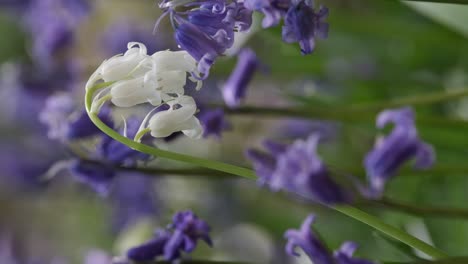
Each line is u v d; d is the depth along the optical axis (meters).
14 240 1.19
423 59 0.68
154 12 0.82
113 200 0.82
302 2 0.39
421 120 0.54
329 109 0.53
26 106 0.74
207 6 0.39
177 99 0.39
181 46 0.39
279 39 0.61
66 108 0.55
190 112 0.39
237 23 0.39
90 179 0.49
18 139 0.89
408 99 0.54
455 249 0.58
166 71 0.39
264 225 0.77
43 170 0.90
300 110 0.53
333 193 0.42
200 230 0.45
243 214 0.79
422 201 0.63
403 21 0.69
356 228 0.65
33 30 0.79
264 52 0.68
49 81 0.66
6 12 0.86
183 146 0.75
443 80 0.67
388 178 0.47
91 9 0.77
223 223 0.79
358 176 0.52
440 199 0.63
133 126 0.45
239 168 0.41
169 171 0.49
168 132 0.39
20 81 0.67
